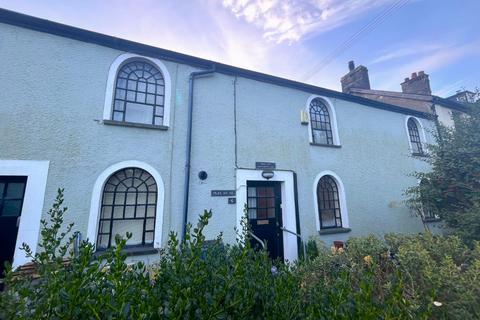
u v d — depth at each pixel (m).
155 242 4.88
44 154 4.40
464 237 4.20
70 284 1.52
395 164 8.84
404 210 8.40
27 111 4.41
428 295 1.99
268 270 2.28
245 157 6.27
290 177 6.76
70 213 4.38
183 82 5.92
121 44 5.32
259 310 1.88
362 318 1.54
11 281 1.62
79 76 4.91
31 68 4.57
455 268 2.42
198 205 5.48
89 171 4.65
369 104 9.02
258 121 6.69
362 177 8.02
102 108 4.97
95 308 1.41
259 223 6.30
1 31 4.49
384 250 3.30
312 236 6.53
